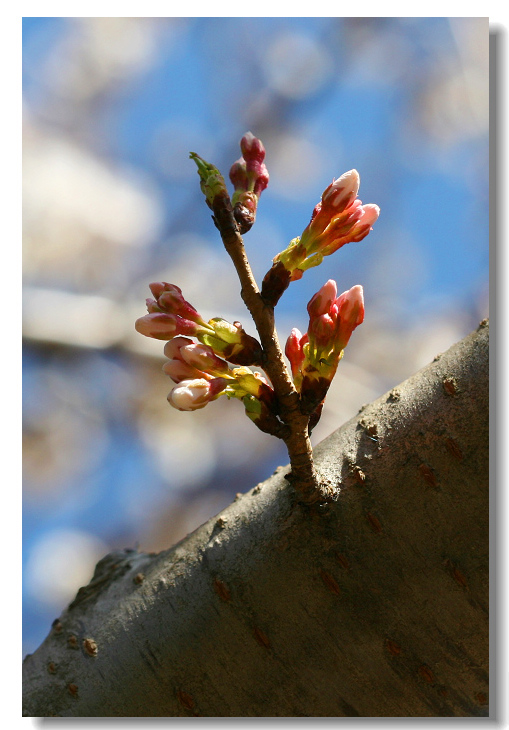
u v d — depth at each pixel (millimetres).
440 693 494
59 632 513
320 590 492
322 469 493
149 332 481
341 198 478
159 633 501
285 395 478
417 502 488
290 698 497
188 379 479
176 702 500
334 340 476
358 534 490
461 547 487
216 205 475
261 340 478
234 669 497
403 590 489
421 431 489
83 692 503
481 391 487
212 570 499
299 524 493
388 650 492
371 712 497
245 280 477
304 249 479
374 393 1130
